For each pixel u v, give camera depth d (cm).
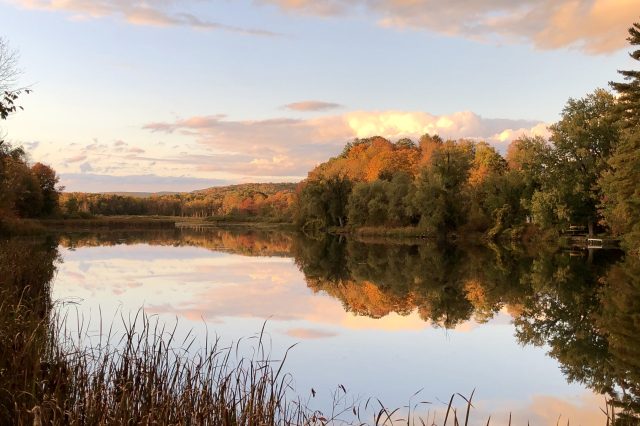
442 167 5312
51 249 3881
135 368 722
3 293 1007
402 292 2328
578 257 3653
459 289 2428
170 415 605
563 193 4494
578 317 1800
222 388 645
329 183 7169
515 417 862
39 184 7319
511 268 3158
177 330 1360
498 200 5025
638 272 2817
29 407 599
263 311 1723
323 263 3444
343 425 770
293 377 1032
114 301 1794
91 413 597
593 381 1072
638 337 1500
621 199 3259
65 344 941
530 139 4925
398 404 895
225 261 3438
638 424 824
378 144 9244
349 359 1178
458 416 856
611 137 4466
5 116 1066
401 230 5831
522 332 1548
